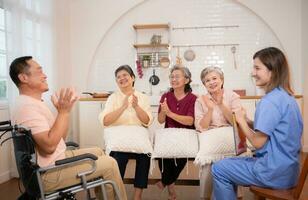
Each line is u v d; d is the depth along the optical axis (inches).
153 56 181.5
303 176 51.9
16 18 116.3
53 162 62.6
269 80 59.2
